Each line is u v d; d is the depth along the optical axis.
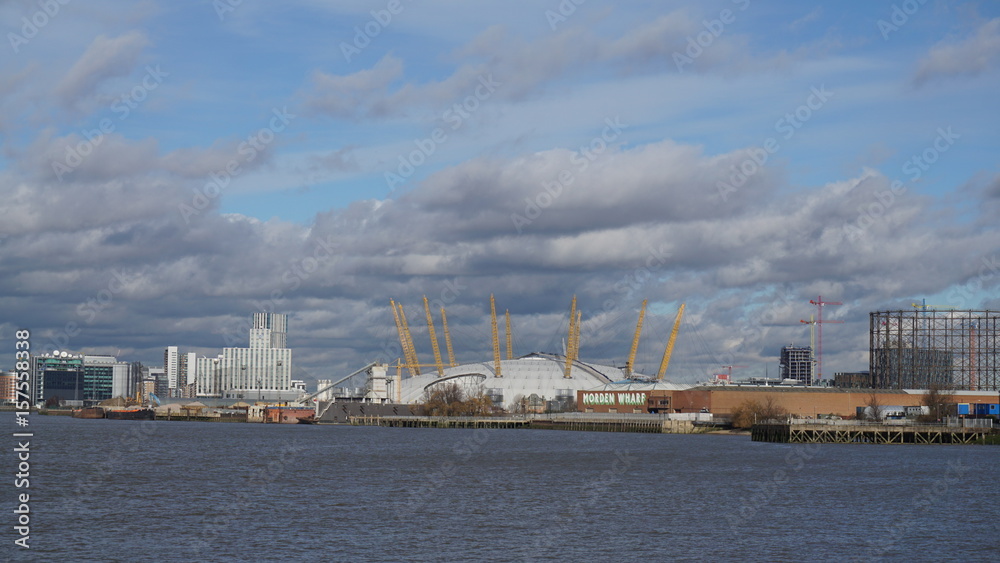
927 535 87.56
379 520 93.44
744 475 138.00
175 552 77.69
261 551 78.31
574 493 115.00
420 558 76.38
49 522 90.81
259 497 109.38
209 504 103.50
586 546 81.56
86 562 73.94
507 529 89.06
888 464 157.38
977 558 78.31
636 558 77.12
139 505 102.38
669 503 106.81
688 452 190.00
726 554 78.94
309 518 94.25
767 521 94.50
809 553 79.56
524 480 130.12
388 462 161.00
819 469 148.00
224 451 190.00
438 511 99.44
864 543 83.75
